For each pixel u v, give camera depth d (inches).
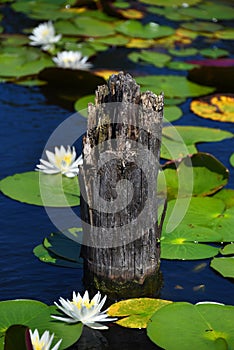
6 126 237.0
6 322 138.8
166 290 155.4
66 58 291.7
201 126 242.8
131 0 386.3
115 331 140.3
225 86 281.0
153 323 138.9
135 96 148.3
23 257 166.2
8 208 185.9
